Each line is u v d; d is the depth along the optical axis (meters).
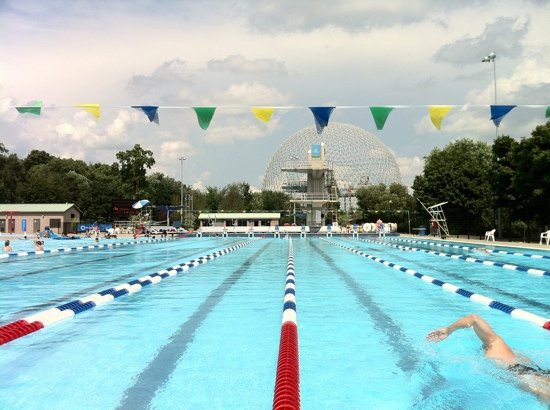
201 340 5.54
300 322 6.49
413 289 9.56
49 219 50.25
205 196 77.62
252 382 4.12
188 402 3.68
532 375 4.30
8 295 8.88
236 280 11.18
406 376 4.34
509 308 7.29
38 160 85.19
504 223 29.31
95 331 5.98
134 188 65.25
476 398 3.82
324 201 51.03
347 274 12.24
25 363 4.67
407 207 55.00
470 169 38.38
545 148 23.39
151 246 27.11
